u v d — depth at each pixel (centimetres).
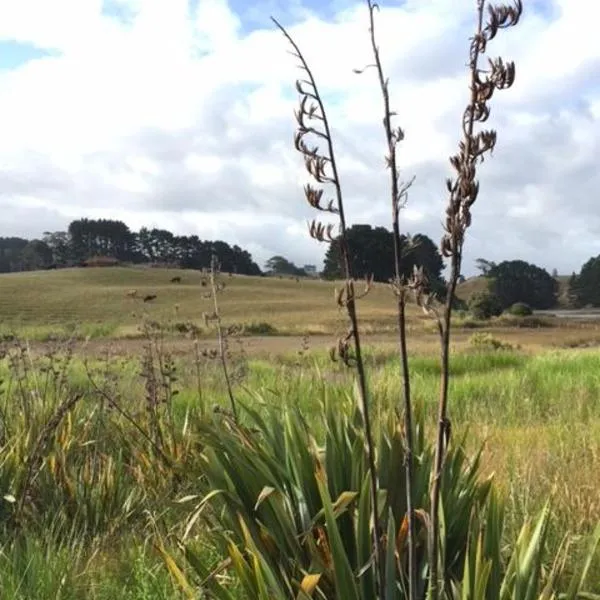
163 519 525
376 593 319
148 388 703
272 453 414
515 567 311
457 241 230
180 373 1245
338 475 379
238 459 392
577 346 3575
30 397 752
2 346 922
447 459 377
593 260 14625
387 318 4422
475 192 227
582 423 858
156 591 401
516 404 1102
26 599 394
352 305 257
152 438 663
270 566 348
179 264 13962
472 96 225
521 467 603
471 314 6450
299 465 378
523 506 496
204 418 462
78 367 1158
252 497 384
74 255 16262
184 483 581
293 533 354
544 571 377
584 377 1381
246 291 8919
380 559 297
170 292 8288
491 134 225
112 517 546
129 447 662
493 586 304
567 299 14775
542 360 1777
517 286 13325
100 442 685
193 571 414
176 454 611
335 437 404
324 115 244
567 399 1134
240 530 377
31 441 623
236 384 1146
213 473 398
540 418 990
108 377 856
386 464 374
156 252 15775
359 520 330
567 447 683
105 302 7562
